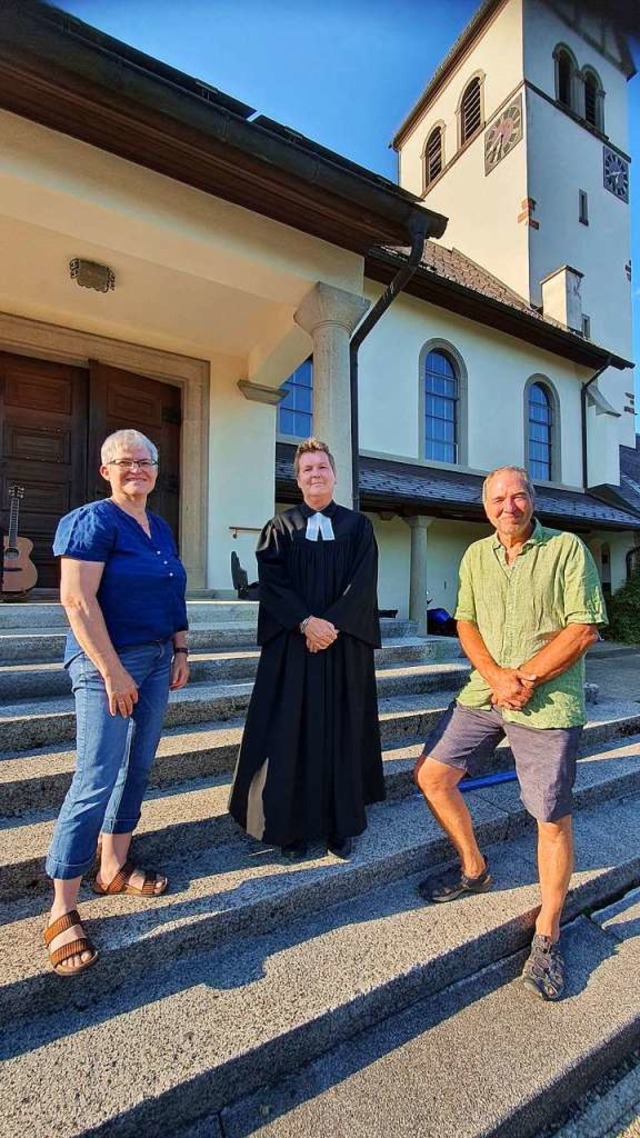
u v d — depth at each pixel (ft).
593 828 10.47
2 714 9.62
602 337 63.67
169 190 13.44
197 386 21.16
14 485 18.42
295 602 7.79
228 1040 5.58
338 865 7.87
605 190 65.87
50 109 11.53
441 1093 5.63
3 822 7.88
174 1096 5.14
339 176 13.73
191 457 20.98
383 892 8.04
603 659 32.71
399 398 36.27
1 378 18.58
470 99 65.92
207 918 6.70
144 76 11.01
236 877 7.52
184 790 9.06
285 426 31.76
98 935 6.34
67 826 6.14
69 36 10.16
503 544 7.98
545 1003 6.81
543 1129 5.80
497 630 7.77
